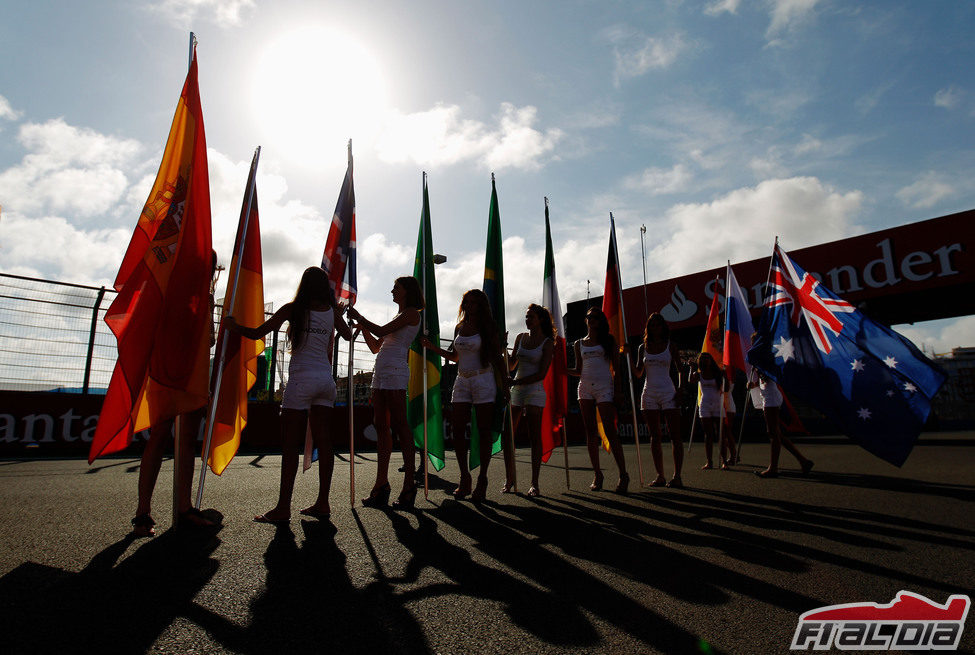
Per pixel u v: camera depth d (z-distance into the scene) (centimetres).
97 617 190
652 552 297
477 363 488
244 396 421
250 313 423
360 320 447
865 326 557
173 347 325
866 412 536
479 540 318
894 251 1722
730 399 935
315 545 295
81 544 282
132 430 345
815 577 255
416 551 289
